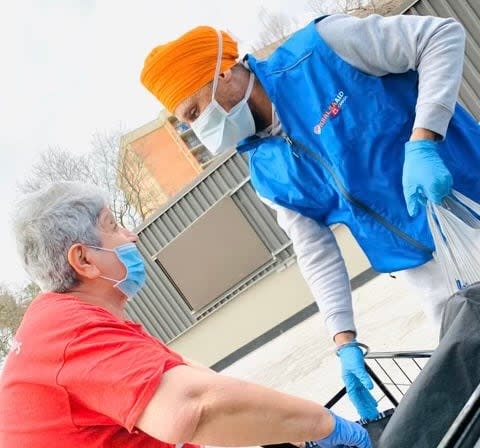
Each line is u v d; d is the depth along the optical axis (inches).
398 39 64.2
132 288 58.4
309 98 68.5
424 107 62.1
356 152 68.3
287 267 235.8
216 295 253.1
